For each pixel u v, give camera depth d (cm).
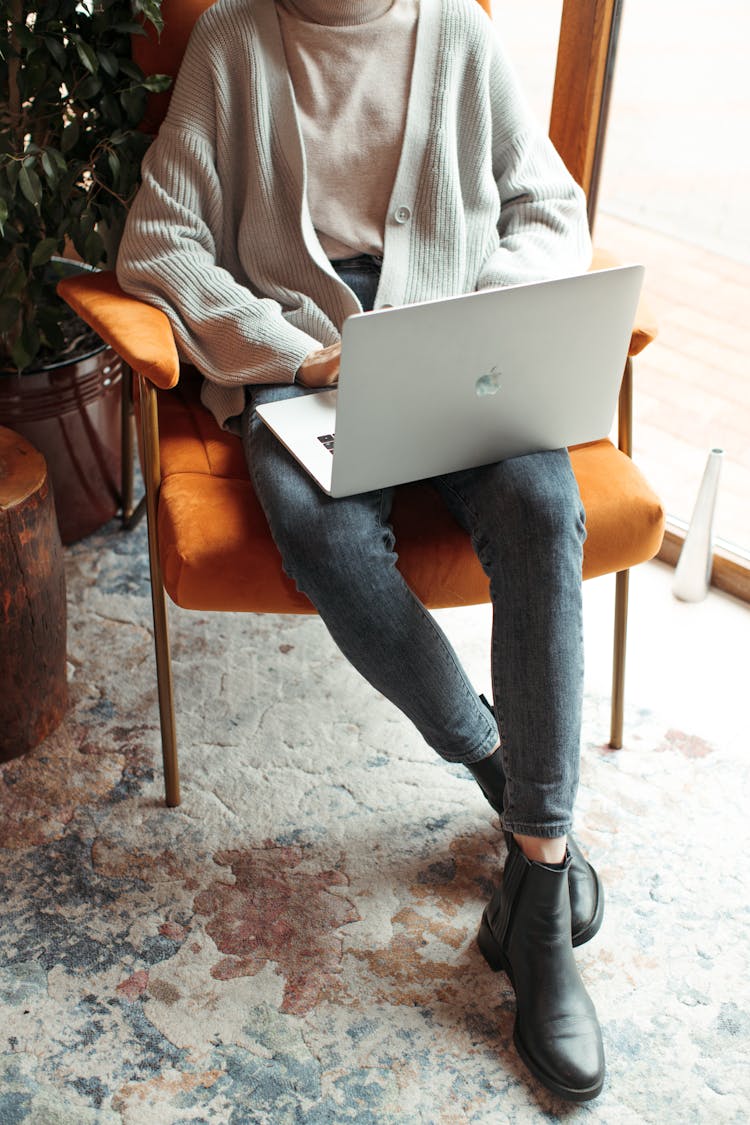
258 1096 119
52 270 184
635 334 138
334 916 138
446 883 143
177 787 150
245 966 132
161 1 158
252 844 147
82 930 135
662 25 172
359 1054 124
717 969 134
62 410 181
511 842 128
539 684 124
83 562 192
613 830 150
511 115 158
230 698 168
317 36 148
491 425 126
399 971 133
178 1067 122
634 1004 130
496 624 128
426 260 153
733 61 169
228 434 150
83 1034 124
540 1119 119
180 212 146
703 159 179
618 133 185
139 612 182
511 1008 129
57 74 162
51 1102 118
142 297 145
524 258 152
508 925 126
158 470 139
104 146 167
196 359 143
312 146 150
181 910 138
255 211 150
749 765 161
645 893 142
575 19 176
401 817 151
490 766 137
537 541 125
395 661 127
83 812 150
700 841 150
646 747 163
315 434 131
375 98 151
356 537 125
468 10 153
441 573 134
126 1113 117
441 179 152
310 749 160
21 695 152
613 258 159
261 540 131
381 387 116
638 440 207
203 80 148
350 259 155
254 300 143
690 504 200
